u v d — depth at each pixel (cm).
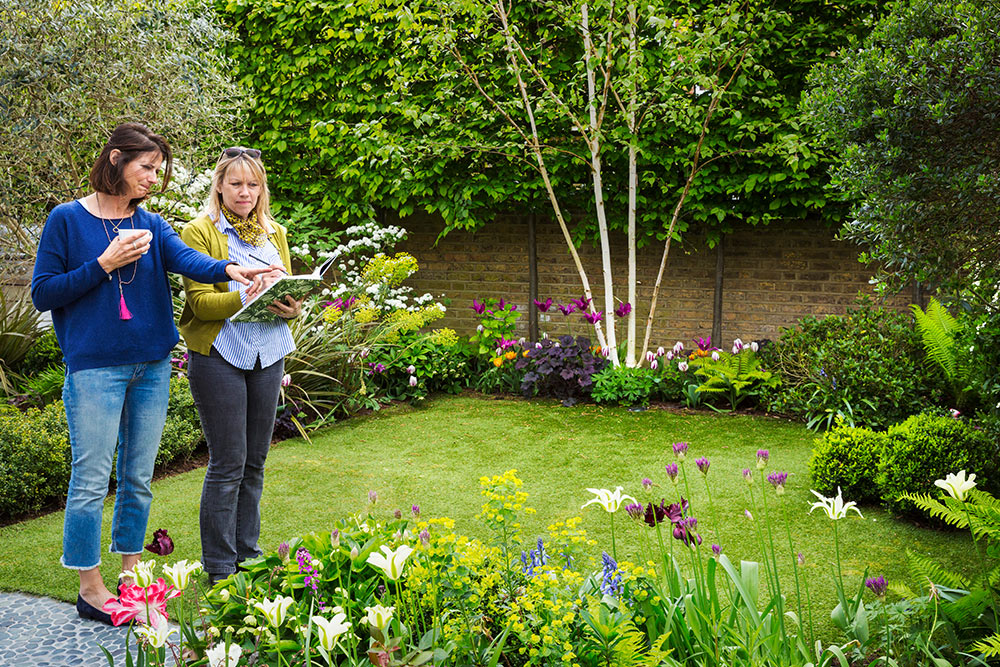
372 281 665
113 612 163
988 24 280
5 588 305
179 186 596
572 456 490
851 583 307
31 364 614
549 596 200
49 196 621
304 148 742
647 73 611
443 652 177
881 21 329
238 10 709
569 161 674
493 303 715
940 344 515
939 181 293
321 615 193
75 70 574
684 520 213
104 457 274
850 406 533
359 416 593
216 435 288
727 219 677
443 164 675
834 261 658
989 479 367
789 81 620
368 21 686
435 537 221
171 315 288
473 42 676
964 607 229
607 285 674
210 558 292
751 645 202
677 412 599
